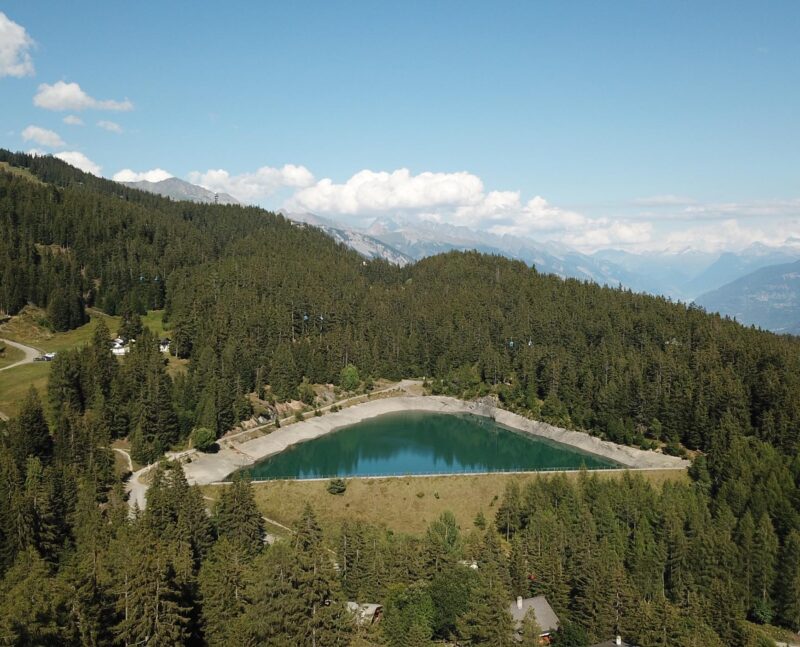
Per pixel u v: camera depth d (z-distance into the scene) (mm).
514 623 77250
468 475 156000
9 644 50531
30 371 194500
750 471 141625
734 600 100375
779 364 198125
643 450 188625
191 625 70500
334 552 107750
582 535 110375
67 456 137750
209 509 135875
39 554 90438
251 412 199250
